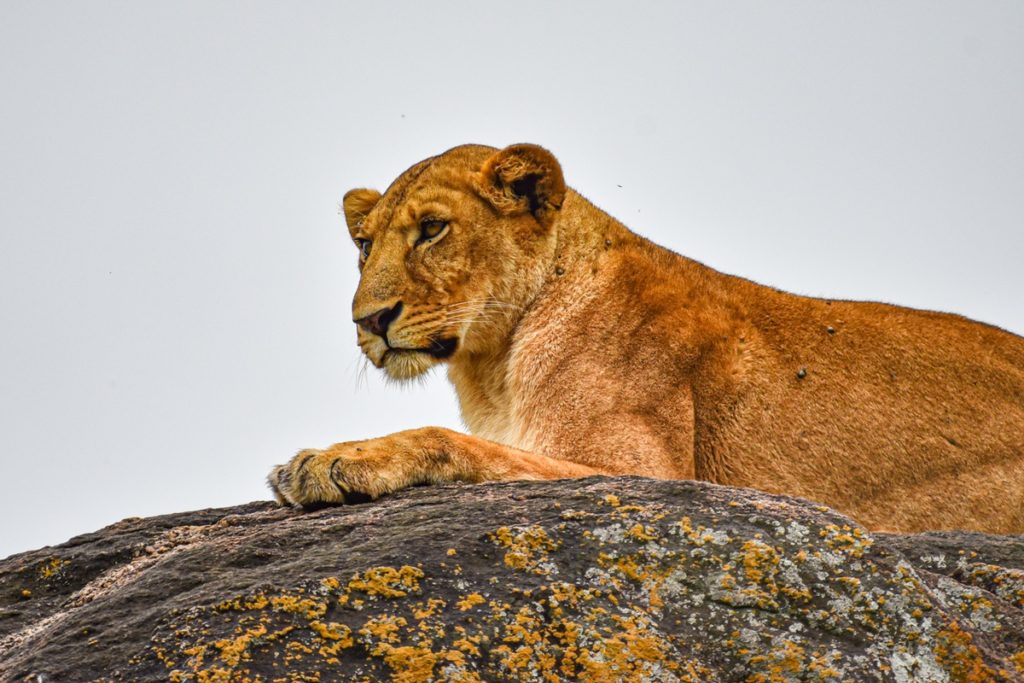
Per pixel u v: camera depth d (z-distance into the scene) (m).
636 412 14.29
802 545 8.34
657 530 8.48
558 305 15.20
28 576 10.20
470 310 15.23
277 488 11.04
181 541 10.26
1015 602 9.03
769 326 15.16
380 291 14.92
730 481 14.67
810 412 14.69
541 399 14.76
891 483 14.55
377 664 7.50
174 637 7.61
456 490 10.55
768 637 7.93
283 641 7.54
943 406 14.73
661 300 14.93
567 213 15.62
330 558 8.30
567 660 7.72
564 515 8.69
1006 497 14.48
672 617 8.07
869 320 15.25
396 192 15.73
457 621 7.80
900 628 8.00
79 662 7.51
